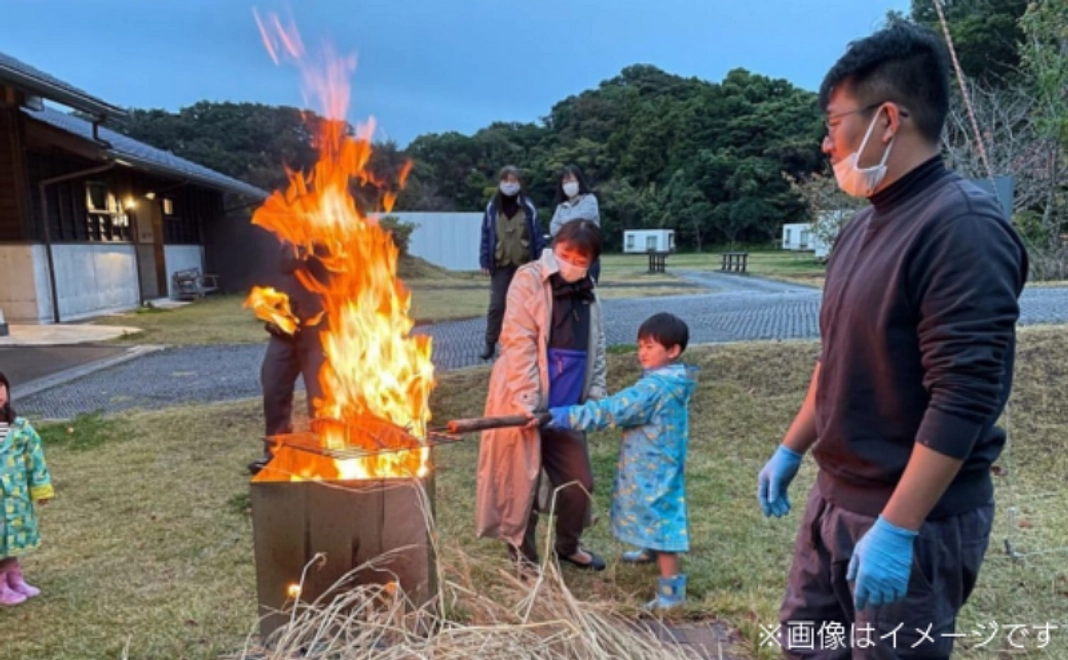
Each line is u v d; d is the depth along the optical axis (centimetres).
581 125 5281
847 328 133
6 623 242
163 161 1383
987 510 131
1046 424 394
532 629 185
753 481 369
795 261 2848
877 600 123
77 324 1090
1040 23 755
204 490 374
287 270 363
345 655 176
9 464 257
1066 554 275
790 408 452
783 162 4244
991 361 111
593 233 255
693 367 260
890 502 122
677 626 235
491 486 252
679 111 4806
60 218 1157
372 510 208
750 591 257
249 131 2948
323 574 210
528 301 257
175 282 1550
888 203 130
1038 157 1002
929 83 124
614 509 258
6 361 786
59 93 886
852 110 128
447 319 1052
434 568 215
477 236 2677
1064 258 1055
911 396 126
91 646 228
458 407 500
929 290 117
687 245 4484
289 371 371
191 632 237
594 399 272
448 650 175
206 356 814
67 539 312
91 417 526
